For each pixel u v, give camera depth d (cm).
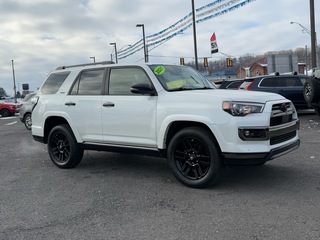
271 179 536
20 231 390
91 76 635
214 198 466
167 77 562
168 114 513
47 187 556
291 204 430
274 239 344
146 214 423
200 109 486
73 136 655
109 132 593
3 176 641
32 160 782
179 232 371
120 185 548
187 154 513
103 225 398
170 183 544
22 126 1717
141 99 550
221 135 468
